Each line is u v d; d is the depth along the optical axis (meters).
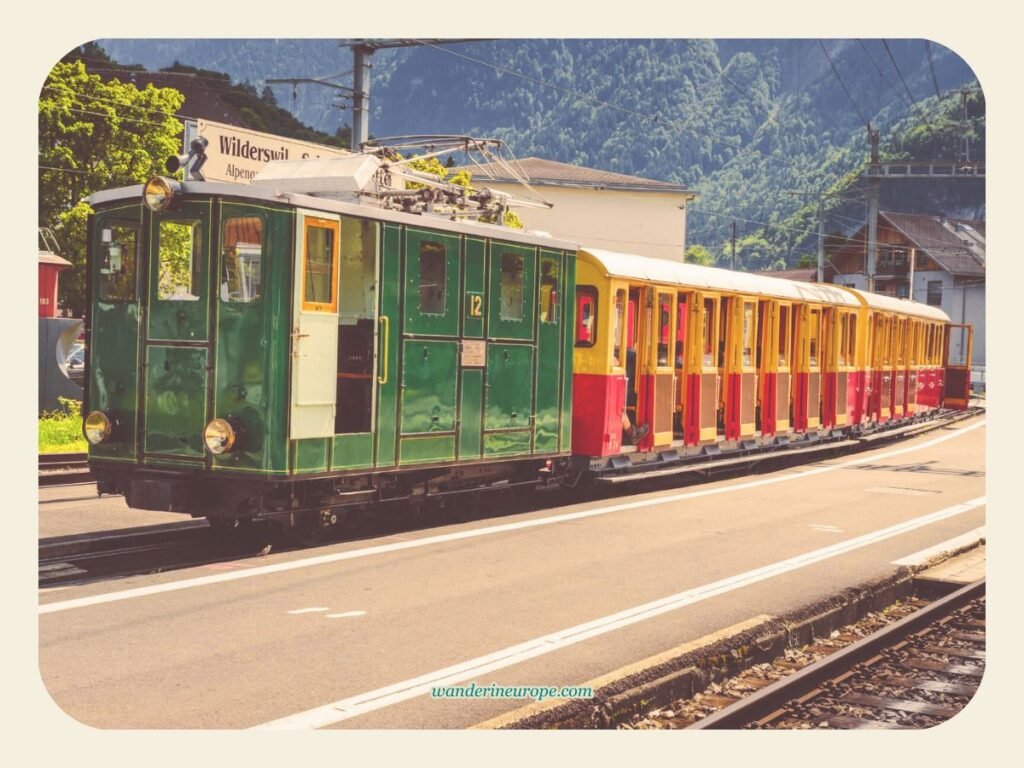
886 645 8.66
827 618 9.24
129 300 10.20
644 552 11.17
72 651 7.09
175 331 9.96
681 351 16.84
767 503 15.33
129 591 8.66
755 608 8.95
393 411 11.02
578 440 14.59
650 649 7.61
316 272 9.96
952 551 11.89
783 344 20.52
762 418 19.67
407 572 9.75
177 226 10.00
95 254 10.36
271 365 9.65
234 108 43.22
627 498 15.45
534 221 47.78
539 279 13.24
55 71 30.30
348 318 10.89
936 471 20.30
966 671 8.11
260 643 7.41
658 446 16.06
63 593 8.57
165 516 12.08
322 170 11.58
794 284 21.23
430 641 7.61
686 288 16.55
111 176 30.73
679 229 49.12
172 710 6.11
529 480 13.77
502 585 9.40
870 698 7.40
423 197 12.20
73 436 18.41
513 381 12.86
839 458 23.03
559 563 10.44
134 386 10.15
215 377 9.80
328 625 7.91
